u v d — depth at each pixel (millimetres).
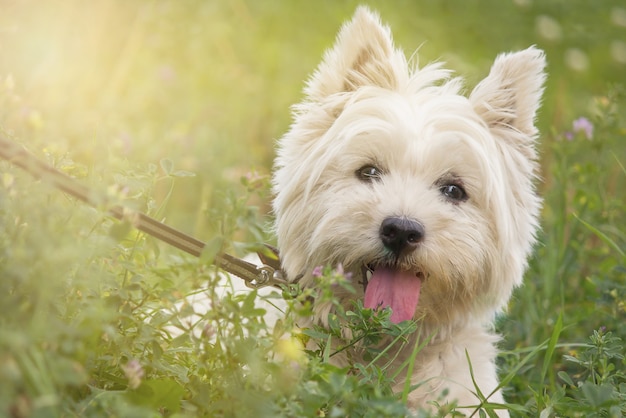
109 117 9297
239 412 3773
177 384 3924
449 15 15484
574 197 8336
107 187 3686
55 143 4984
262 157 10797
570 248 7938
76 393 3918
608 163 9875
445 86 6465
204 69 11930
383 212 5461
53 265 3291
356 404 3816
